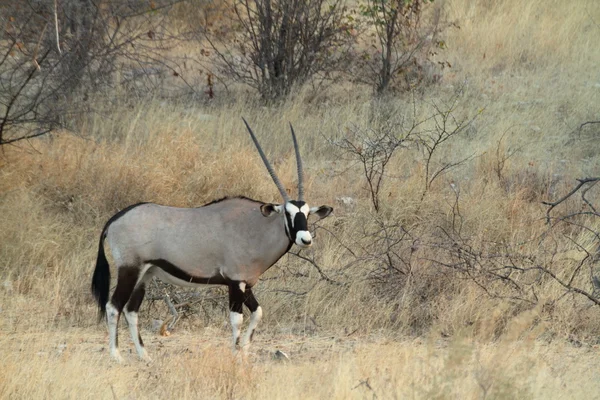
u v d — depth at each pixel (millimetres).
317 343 26750
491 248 32031
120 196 35531
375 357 23078
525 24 58062
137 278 24953
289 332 28281
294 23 48625
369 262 30703
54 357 24078
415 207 35188
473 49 55906
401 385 19750
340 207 36281
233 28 51531
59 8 40906
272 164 40531
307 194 37312
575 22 58906
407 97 48406
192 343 26828
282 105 47094
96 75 43062
